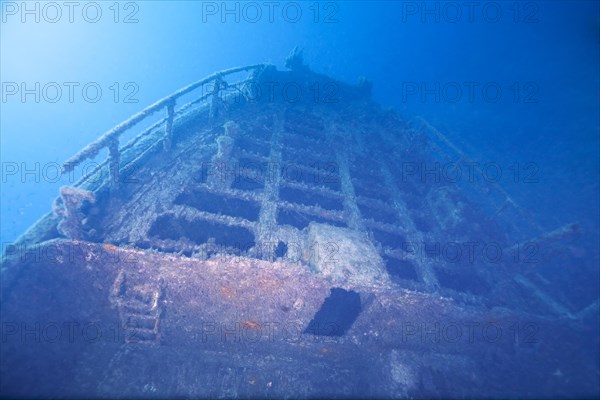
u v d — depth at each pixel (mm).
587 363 3512
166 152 4555
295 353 3695
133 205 3646
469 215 5113
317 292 3230
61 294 2975
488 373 3719
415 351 3793
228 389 3361
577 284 4953
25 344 2770
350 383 3643
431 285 3936
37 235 3174
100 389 2994
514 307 3994
